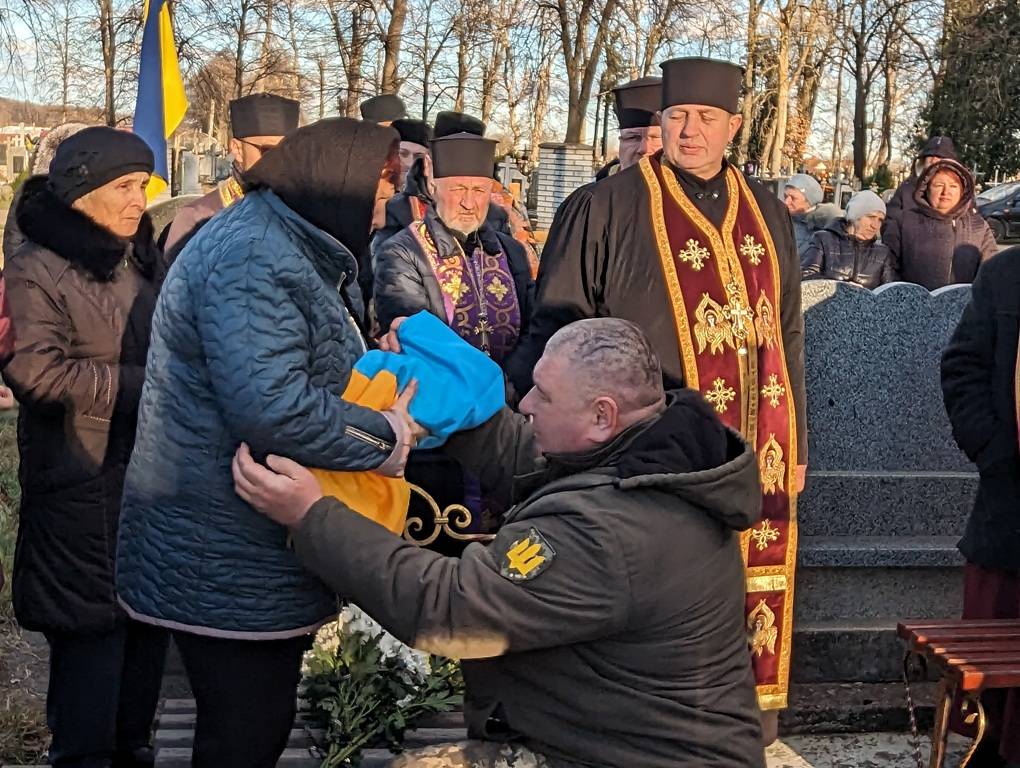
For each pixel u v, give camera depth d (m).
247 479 2.11
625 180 3.26
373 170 2.18
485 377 2.43
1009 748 3.04
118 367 2.76
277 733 2.35
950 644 2.78
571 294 3.22
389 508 2.26
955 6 28.34
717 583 2.10
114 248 2.77
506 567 2.03
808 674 3.74
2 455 6.05
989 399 3.14
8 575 4.38
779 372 3.30
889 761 3.44
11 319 2.61
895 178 31.45
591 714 2.10
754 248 3.29
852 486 3.93
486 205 3.87
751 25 28.86
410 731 3.18
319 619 2.31
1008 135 27.56
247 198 2.19
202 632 2.23
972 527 3.21
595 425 2.11
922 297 3.95
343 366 2.24
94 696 2.85
